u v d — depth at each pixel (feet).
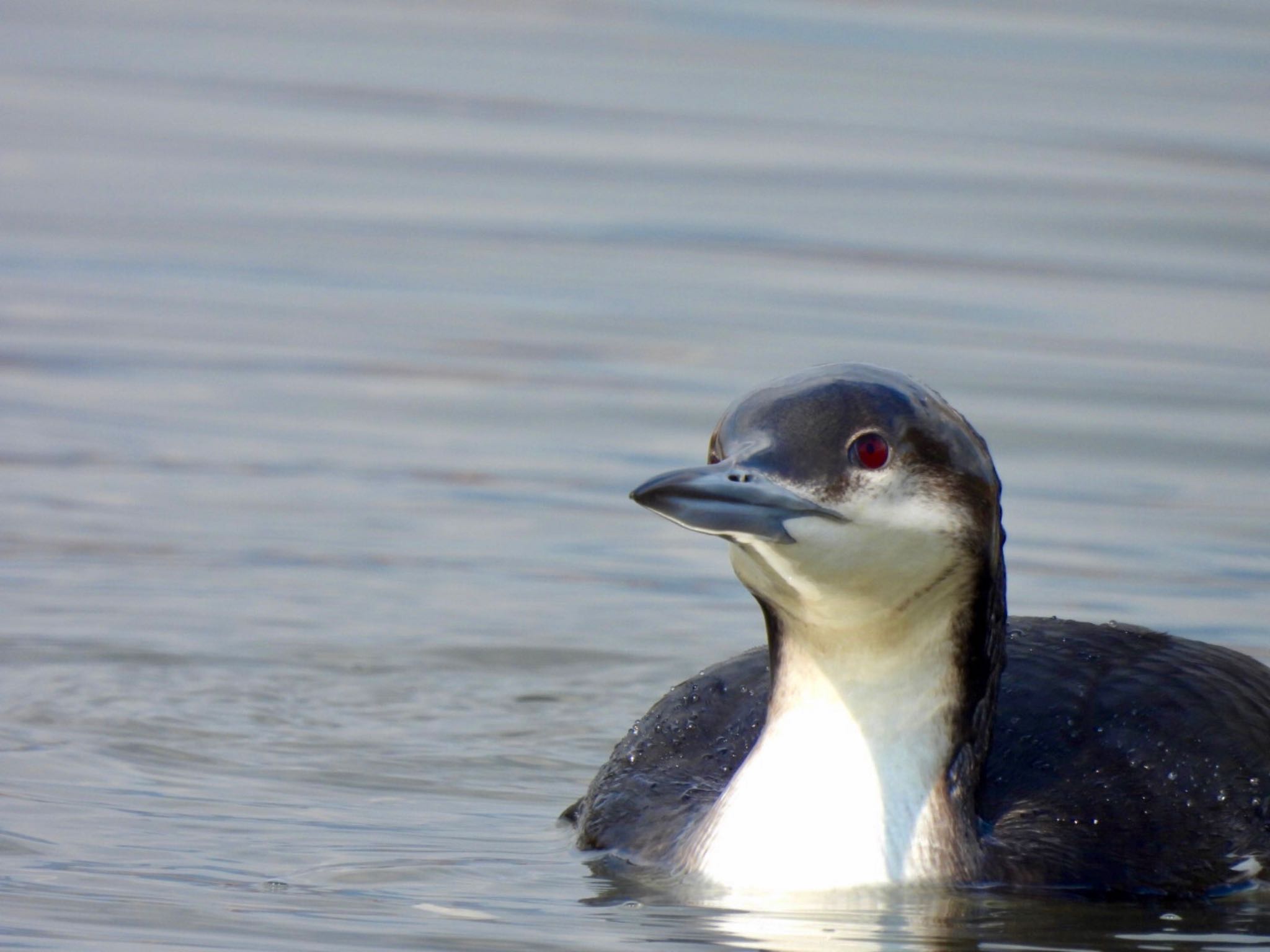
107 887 23.56
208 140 73.92
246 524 40.75
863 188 68.39
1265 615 36.35
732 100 80.69
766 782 23.44
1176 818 24.91
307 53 89.04
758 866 23.16
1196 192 67.67
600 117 78.13
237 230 63.16
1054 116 77.87
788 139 74.33
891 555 22.18
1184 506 42.37
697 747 26.30
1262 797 25.66
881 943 21.67
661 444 46.03
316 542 40.06
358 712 31.78
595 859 24.98
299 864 24.76
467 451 45.60
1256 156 72.33
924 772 23.38
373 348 52.60
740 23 96.17
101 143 73.10
